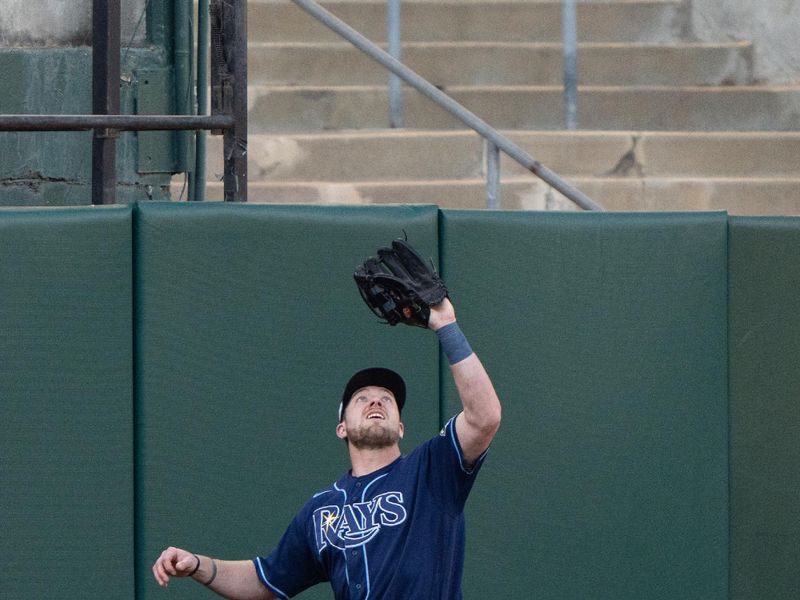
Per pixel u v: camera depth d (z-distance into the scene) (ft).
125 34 74.02
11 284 56.34
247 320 60.08
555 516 65.16
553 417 65.16
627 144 96.07
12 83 71.92
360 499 48.60
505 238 64.49
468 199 90.53
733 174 97.19
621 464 66.13
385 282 46.39
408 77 75.61
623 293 66.23
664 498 66.74
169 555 48.62
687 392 67.10
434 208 63.36
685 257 67.15
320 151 92.94
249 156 92.22
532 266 64.85
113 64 62.90
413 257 47.09
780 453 68.80
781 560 68.90
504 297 64.49
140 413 58.44
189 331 59.16
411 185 90.12
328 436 61.16
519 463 64.64
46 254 56.85
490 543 64.18
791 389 68.74
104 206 58.23
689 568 67.10
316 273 61.11
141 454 58.44
